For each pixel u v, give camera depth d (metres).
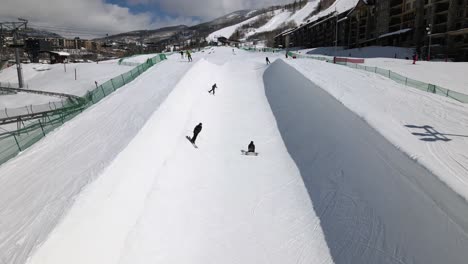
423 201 7.55
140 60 62.72
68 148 11.64
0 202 8.10
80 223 7.04
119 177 9.16
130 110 16.03
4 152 12.06
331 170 10.83
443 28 51.62
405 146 9.37
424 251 6.81
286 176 11.41
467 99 18.72
